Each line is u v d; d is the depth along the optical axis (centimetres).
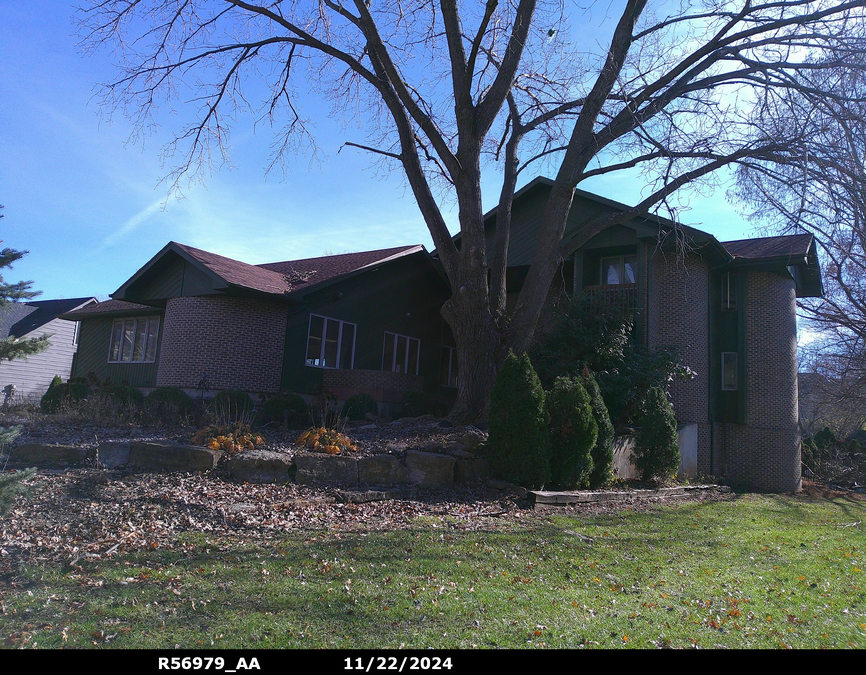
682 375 1684
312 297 1948
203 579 598
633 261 1959
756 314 1992
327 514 898
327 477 1030
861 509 1577
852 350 2756
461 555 728
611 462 1304
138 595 549
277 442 1227
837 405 3108
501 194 1582
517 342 1438
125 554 666
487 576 655
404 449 1143
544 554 761
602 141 1483
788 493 1848
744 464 1945
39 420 1352
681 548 862
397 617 523
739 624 557
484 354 1409
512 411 1143
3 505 539
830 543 1005
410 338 2331
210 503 868
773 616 588
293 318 1900
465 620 524
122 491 890
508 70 1430
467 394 1400
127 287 1894
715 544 909
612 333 1614
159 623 493
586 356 1606
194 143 1600
